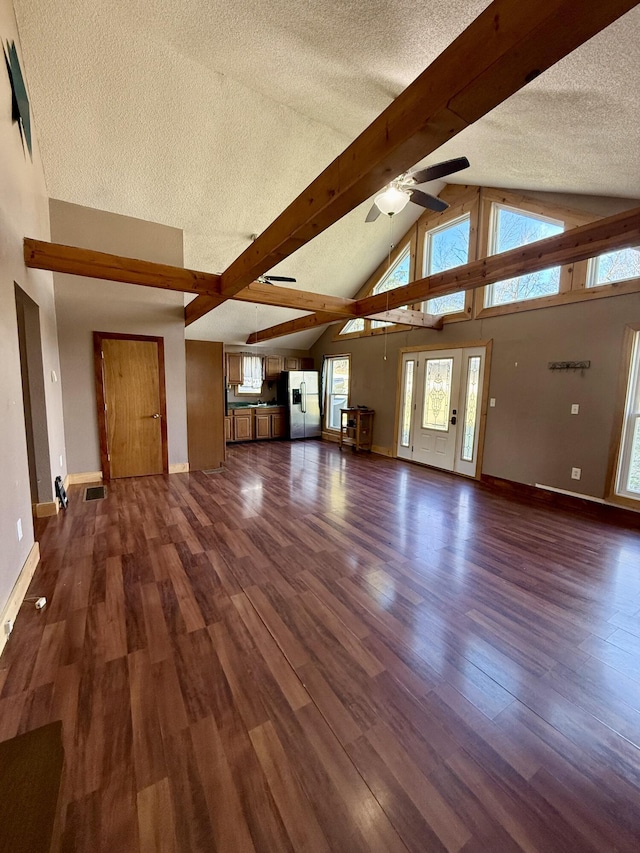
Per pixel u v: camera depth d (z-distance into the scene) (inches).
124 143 142.9
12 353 90.3
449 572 101.7
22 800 38.7
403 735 54.7
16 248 100.5
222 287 137.7
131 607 84.5
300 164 165.8
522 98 82.8
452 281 136.7
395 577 98.7
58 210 162.1
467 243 201.2
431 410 225.0
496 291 187.0
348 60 93.7
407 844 41.7
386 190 119.0
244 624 79.0
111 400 187.8
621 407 140.1
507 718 58.0
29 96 120.1
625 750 53.2
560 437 160.1
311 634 76.1
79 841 41.1
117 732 54.2
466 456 204.2
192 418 214.1
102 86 122.8
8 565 79.4
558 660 70.2
